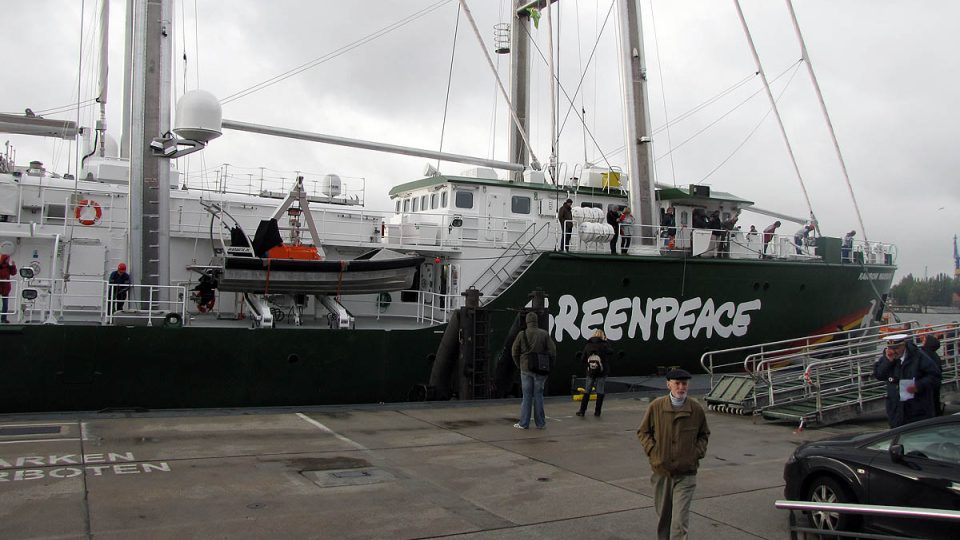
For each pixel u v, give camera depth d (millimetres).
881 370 10141
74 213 14539
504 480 8461
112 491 7219
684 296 18656
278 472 8258
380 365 14305
